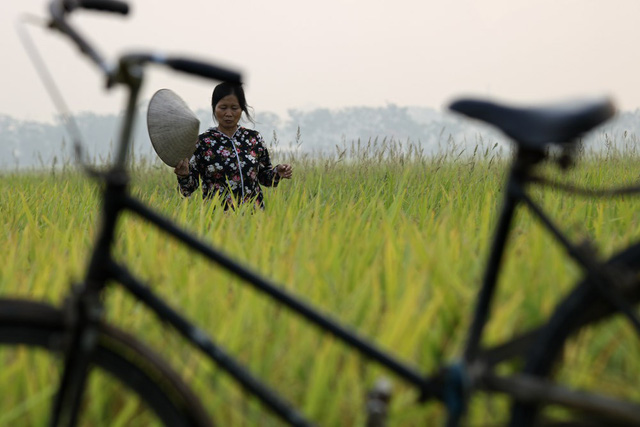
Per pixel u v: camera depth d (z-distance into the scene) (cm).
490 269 219
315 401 262
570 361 278
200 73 213
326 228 464
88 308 211
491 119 211
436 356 296
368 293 339
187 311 326
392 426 262
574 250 215
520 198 215
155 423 257
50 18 217
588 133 200
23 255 431
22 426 266
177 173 688
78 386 215
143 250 415
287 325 309
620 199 580
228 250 411
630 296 218
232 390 271
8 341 213
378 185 873
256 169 709
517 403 214
